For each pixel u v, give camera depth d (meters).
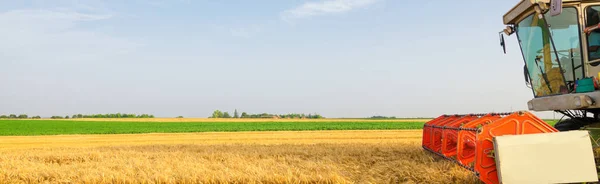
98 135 33.41
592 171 6.42
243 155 12.70
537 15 8.82
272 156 12.59
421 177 8.76
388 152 12.70
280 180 8.55
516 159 6.42
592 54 7.95
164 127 47.84
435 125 10.95
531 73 9.59
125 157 12.87
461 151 7.82
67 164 12.20
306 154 12.85
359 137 25.34
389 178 8.87
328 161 10.80
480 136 6.96
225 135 30.67
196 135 31.50
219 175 8.86
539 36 8.97
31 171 9.92
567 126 9.46
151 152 14.39
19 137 31.11
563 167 6.41
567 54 8.26
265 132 34.81
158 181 8.75
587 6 8.03
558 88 8.59
